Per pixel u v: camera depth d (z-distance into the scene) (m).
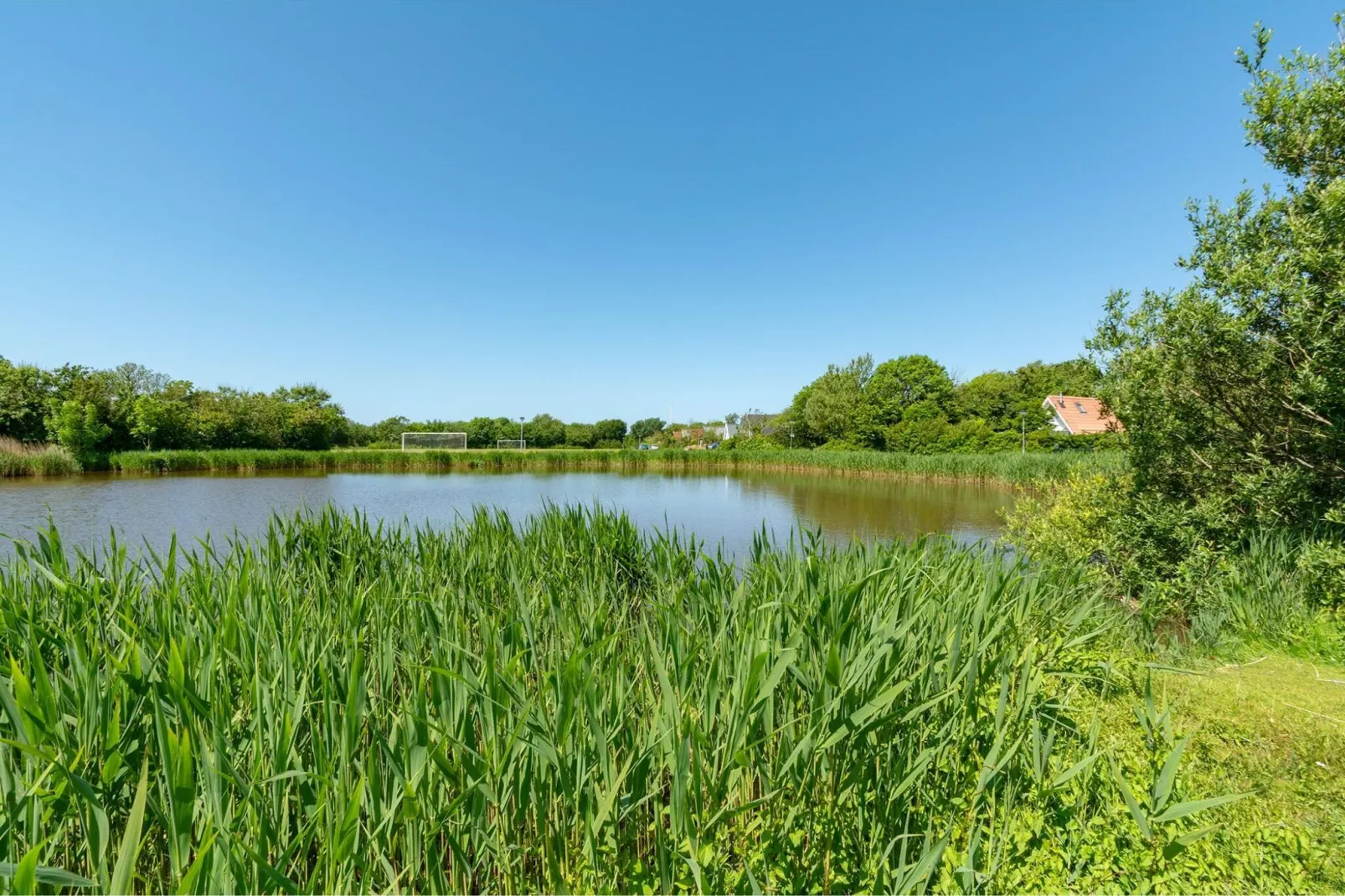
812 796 2.34
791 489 24.39
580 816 2.11
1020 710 2.48
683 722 1.97
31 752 1.44
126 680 1.87
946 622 3.16
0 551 9.70
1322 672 4.27
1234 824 2.53
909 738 2.44
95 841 1.66
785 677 2.68
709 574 3.81
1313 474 5.62
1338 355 5.07
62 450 27.33
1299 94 5.62
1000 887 2.06
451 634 2.96
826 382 47.06
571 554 5.63
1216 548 5.86
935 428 37.09
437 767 1.90
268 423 38.41
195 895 1.54
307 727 2.52
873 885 1.91
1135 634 4.97
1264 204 5.93
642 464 39.16
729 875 2.06
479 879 2.25
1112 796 2.54
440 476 31.78
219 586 3.76
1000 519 15.52
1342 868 2.26
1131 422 6.64
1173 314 6.09
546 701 2.45
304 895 1.60
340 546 5.79
